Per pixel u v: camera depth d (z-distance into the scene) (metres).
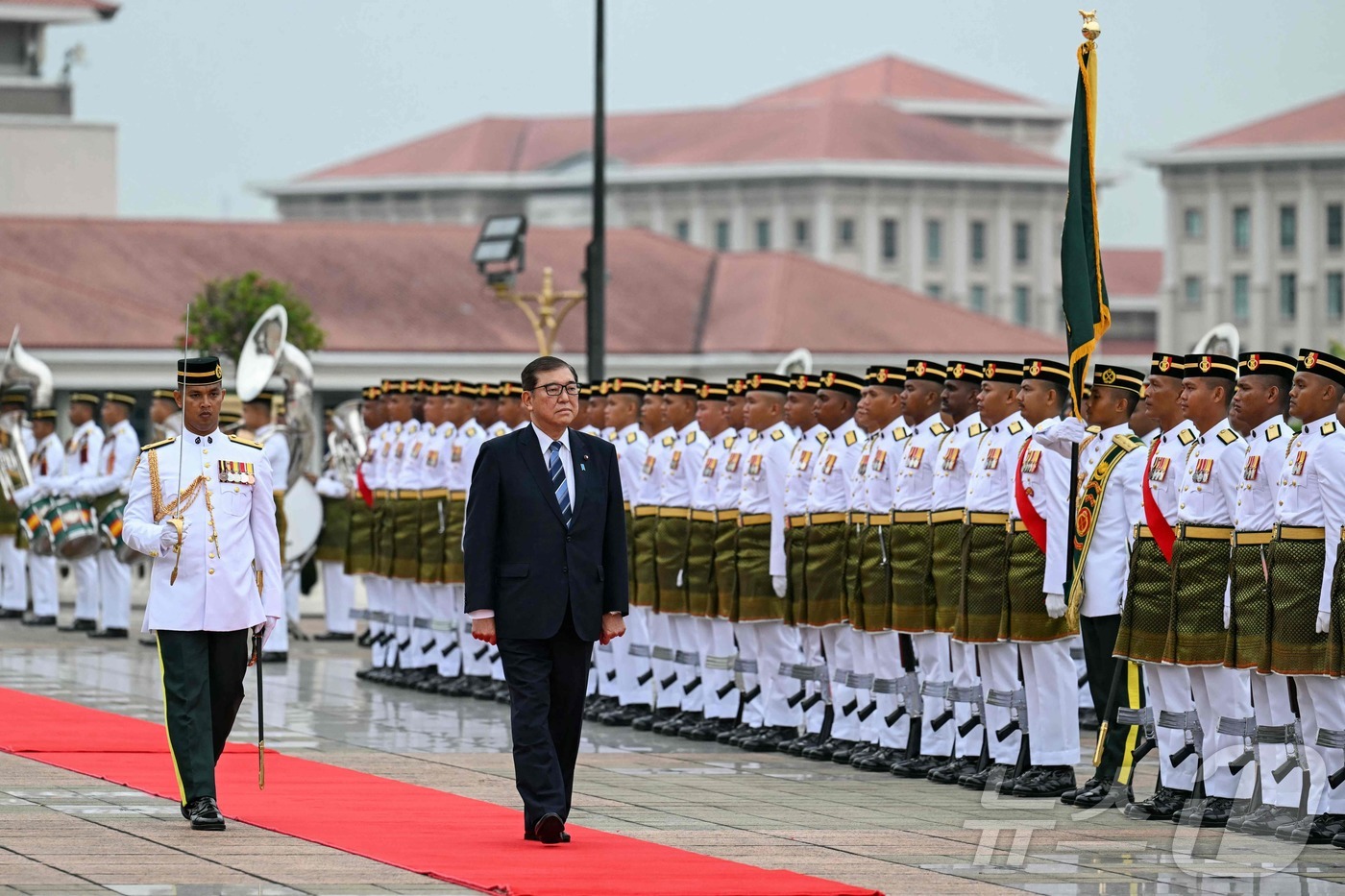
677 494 35.50
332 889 19.83
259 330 47.56
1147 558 26.16
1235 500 25.41
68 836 22.69
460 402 41.41
